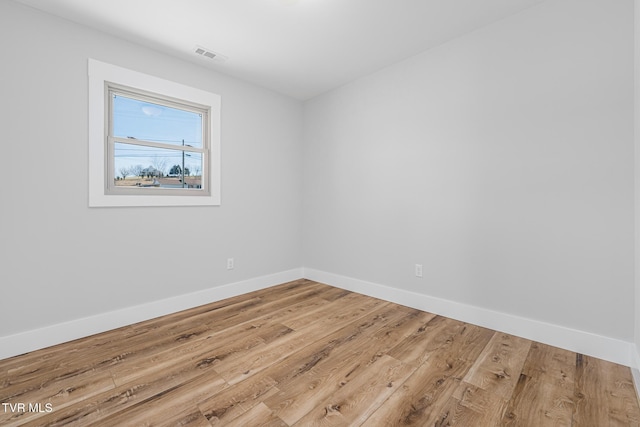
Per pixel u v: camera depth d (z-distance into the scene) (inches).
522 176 86.0
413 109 110.0
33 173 79.3
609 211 73.5
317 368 70.6
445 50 100.9
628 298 71.6
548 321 82.6
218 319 100.6
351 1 79.4
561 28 78.8
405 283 114.2
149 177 103.5
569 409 56.6
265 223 137.6
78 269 87.0
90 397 59.7
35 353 77.4
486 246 93.4
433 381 65.4
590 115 75.4
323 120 143.6
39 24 79.6
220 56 107.6
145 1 77.7
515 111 86.7
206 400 59.0
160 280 104.3
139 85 97.9
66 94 84.0
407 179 112.6
